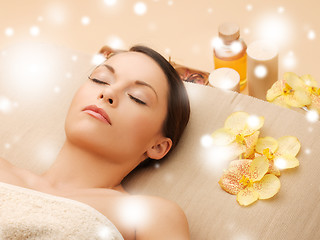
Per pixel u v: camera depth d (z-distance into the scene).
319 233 1.43
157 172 1.62
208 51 2.55
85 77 1.88
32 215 1.30
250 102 1.73
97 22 2.78
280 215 1.46
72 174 1.53
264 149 1.56
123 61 1.62
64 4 2.89
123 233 1.38
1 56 1.97
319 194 1.49
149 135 1.57
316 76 2.37
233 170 1.54
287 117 1.67
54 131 1.74
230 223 1.46
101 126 1.49
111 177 1.55
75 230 1.29
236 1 2.73
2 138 1.74
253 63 1.88
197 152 1.63
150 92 1.56
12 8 2.90
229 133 1.62
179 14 2.75
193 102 1.76
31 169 1.66
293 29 2.56
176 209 1.40
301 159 1.57
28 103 1.82
